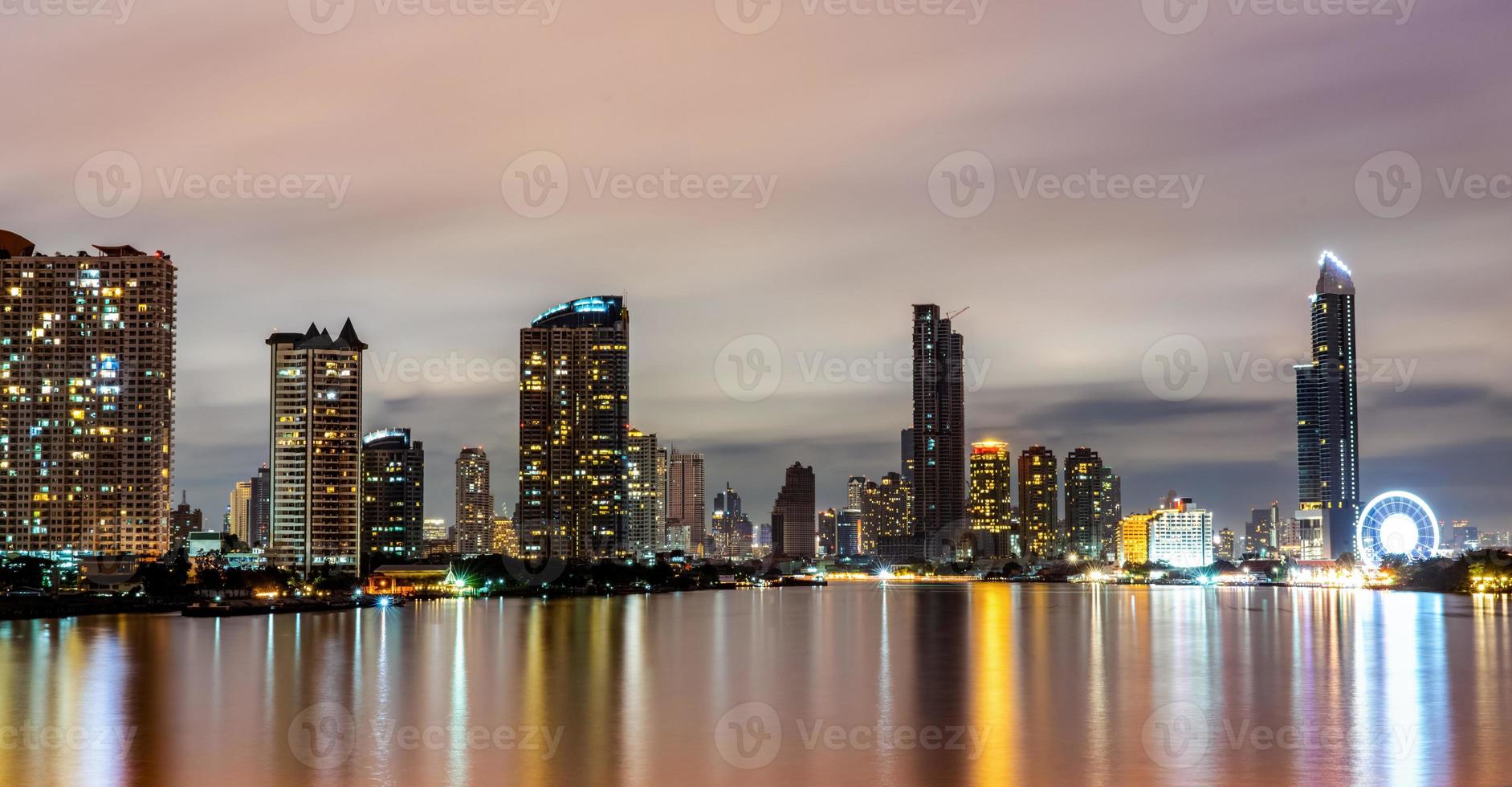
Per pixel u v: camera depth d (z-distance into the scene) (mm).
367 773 131625
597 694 190125
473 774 130750
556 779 128875
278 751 143375
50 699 184125
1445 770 132750
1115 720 165125
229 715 168625
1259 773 131750
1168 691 193750
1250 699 185000
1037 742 148125
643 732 155250
